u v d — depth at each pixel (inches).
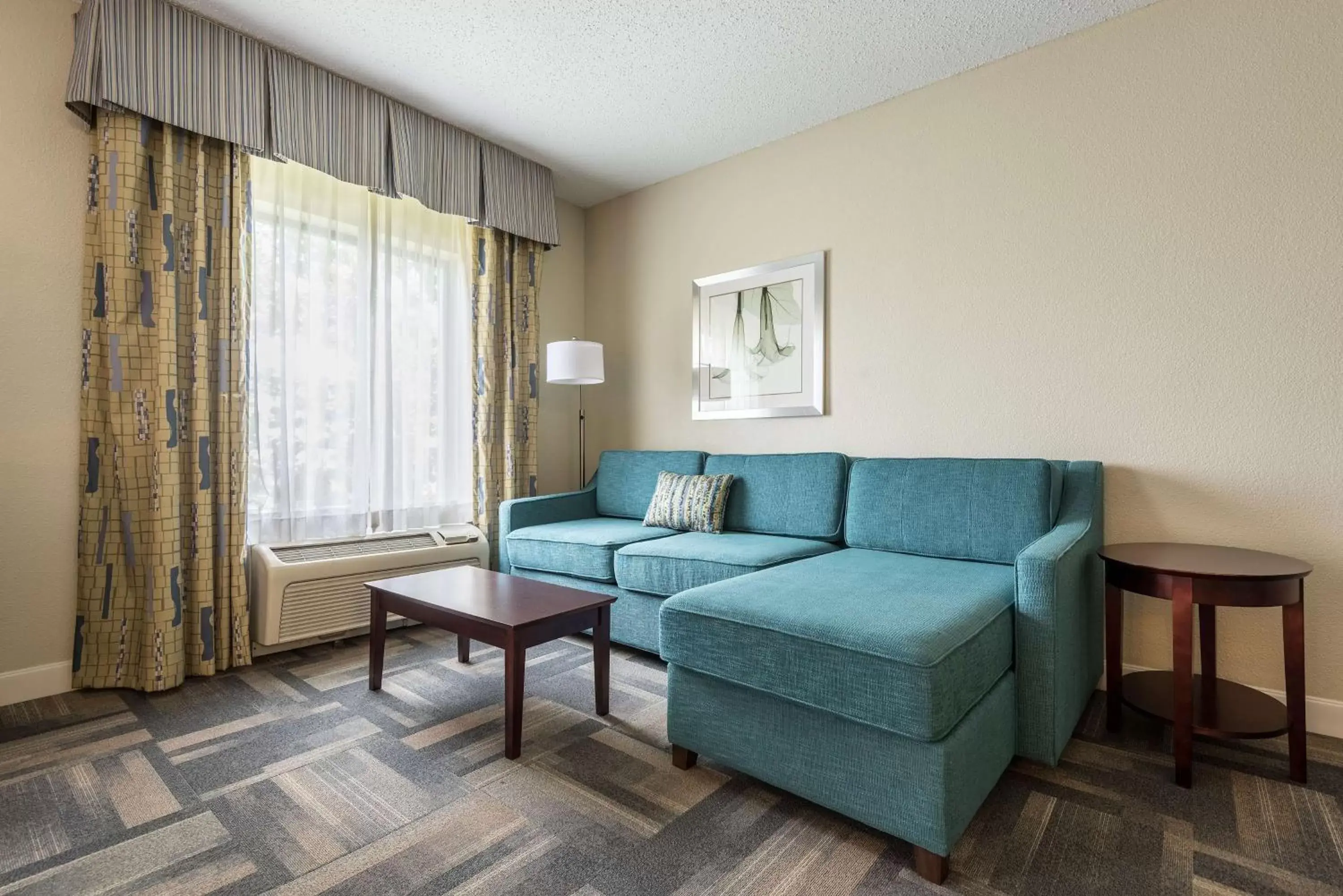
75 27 85.4
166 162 88.7
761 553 92.1
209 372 94.3
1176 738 63.6
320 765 67.0
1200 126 82.0
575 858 51.9
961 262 101.9
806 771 56.5
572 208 160.6
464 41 95.6
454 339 132.1
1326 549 74.7
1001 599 65.8
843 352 115.6
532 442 145.4
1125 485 87.5
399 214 122.7
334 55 99.6
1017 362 96.6
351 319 115.6
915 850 50.8
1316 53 74.9
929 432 105.4
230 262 95.9
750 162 129.8
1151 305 85.7
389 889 48.2
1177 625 63.9
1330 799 60.8
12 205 81.7
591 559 105.3
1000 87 98.0
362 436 117.3
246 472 98.0
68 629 86.4
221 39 92.4
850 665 52.6
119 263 86.0
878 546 97.4
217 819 57.1
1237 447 79.9
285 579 99.0
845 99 110.2
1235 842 54.2
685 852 52.7
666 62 100.1
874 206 111.7
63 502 85.8
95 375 86.7
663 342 145.9
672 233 144.1
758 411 126.6
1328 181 74.3
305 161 101.1
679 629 64.4
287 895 47.4
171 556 87.7
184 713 80.1
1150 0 84.5
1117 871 50.4
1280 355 77.2
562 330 157.9
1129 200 87.1
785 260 123.3
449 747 71.1
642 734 74.7
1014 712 63.8
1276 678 78.3
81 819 57.2
